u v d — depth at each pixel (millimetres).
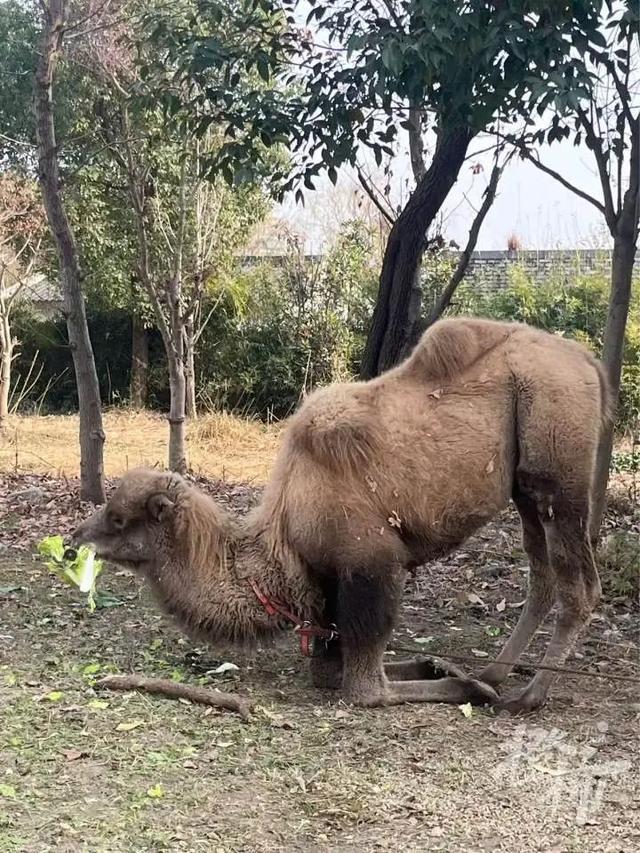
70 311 9578
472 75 6031
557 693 5121
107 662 5395
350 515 4816
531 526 5285
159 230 14906
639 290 17328
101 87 11578
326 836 3467
